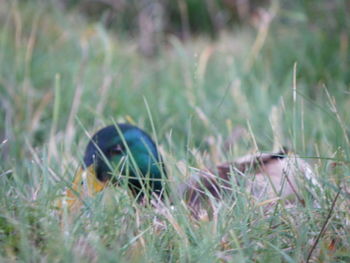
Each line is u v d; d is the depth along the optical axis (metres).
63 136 9.57
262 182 6.85
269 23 13.39
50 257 5.48
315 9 12.83
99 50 12.85
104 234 5.86
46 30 13.45
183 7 16.28
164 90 11.96
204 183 6.93
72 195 6.49
